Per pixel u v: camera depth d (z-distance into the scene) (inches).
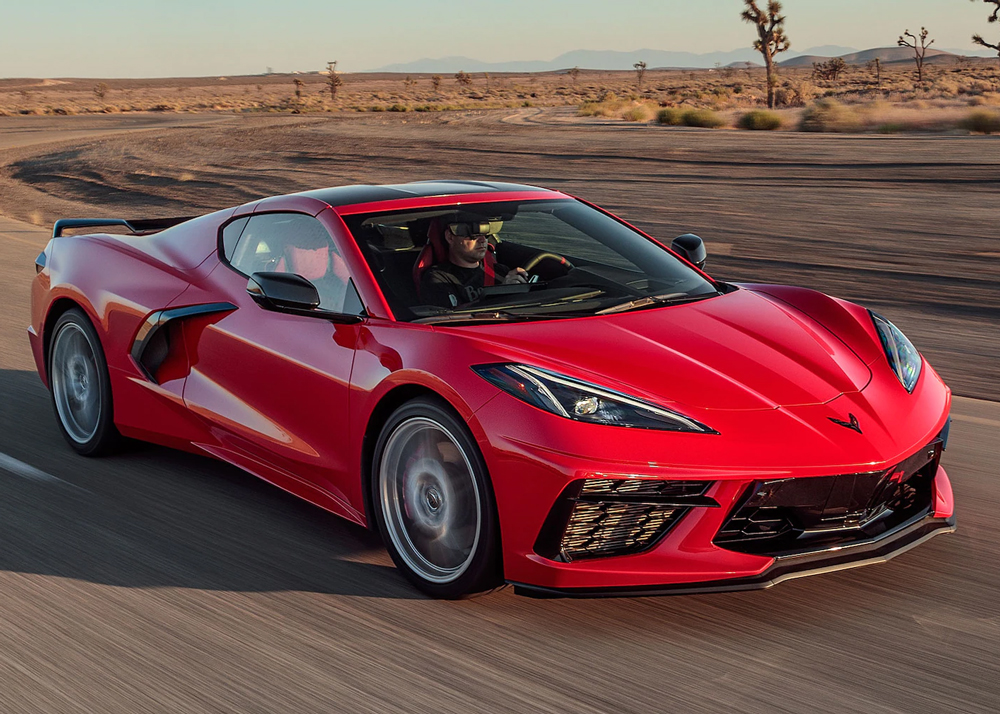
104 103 4020.7
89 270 189.9
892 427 125.6
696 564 116.6
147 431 179.9
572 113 1723.7
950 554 140.5
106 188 800.9
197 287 171.9
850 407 125.6
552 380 119.6
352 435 138.6
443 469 126.3
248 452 160.2
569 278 156.2
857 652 112.4
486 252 156.3
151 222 214.2
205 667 110.0
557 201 177.0
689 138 917.8
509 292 149.8
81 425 191.5
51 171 948.6
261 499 167.0
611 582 116.4
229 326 161.3
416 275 147.8
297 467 150.8
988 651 112.6
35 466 185.0
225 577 135.3
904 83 2829.7
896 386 135.2
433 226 155.3
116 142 1247.5
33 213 664.4
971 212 491.2
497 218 162.1
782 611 123.1
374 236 152.3
